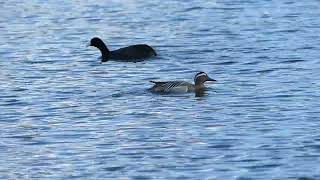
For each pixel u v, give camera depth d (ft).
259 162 89.10
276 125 101.50
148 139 97.19
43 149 94.73
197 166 88.43
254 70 130.21
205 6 193.77
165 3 199.00
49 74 130.62
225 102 111.96
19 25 175.73
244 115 105.81
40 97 116.26
